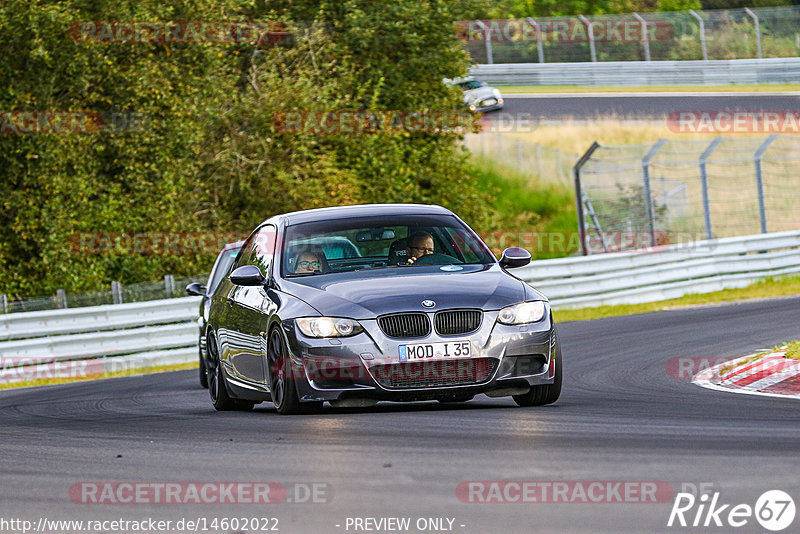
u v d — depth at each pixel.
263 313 29.97
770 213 133.38
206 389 44.50
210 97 92.81
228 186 97.31
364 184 100.75
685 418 25.41
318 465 20.53
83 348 63.12
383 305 27.61
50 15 78.44
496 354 27.58
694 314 64.94
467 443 22.23
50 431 29.45
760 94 155.25
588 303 78.69
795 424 23.81
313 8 107.69
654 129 149.00
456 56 109.25
